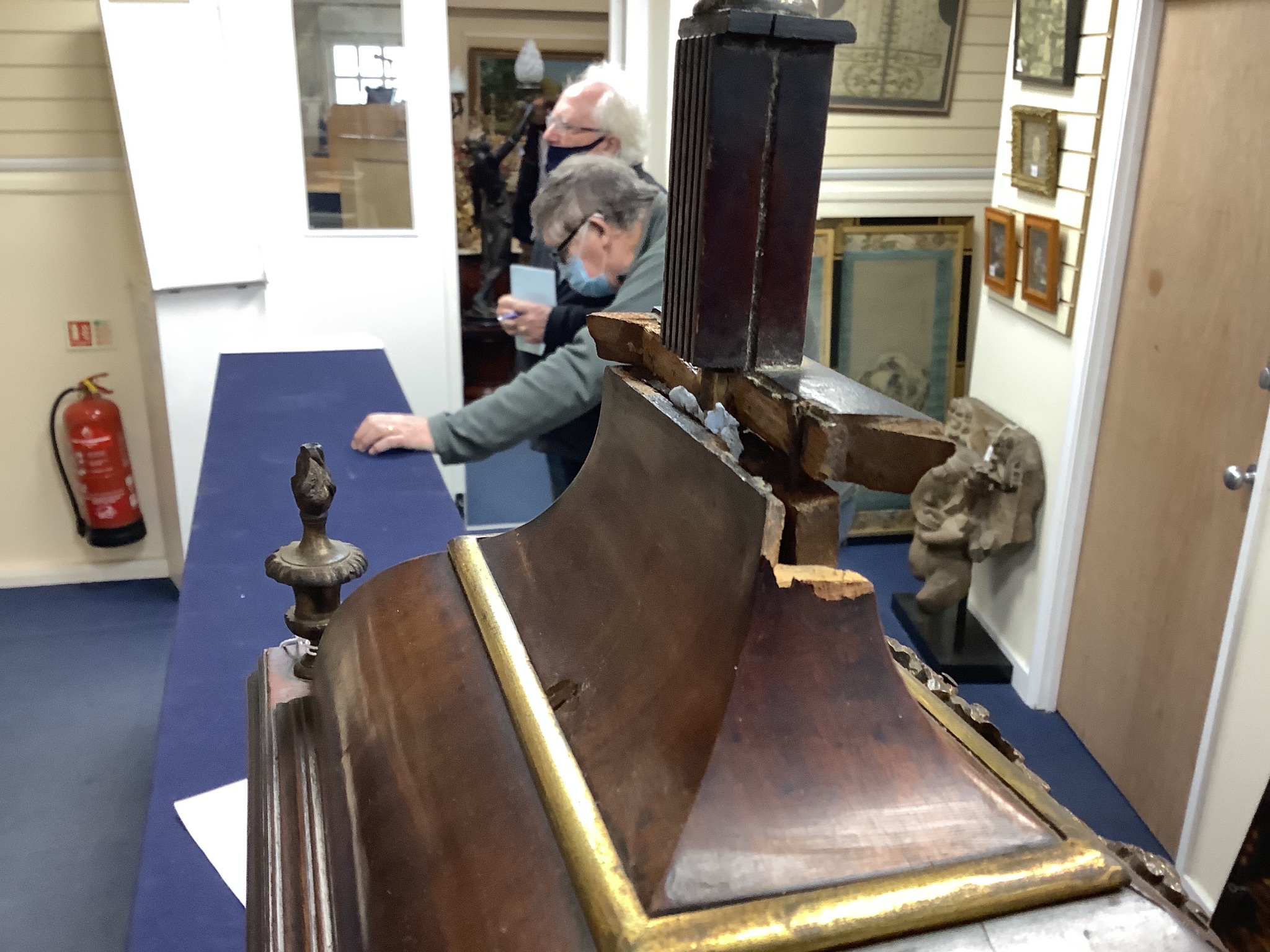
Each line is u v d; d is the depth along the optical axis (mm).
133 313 3500
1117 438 2613
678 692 558
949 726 650
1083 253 2623
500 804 577
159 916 864
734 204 581
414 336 3680
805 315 620
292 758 808
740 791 509
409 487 1878
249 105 3275
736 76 555
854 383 589
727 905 473
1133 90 2398
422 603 806
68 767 2740
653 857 490
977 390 3346
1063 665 2943
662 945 452
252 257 3037
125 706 3027
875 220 3818
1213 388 2186
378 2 3277
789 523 551
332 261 3521
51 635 3404
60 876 2355
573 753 579
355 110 3377
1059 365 2787
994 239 3111
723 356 614
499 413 1988
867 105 3666
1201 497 2236
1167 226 2352
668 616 600
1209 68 2168
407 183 3498
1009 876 501
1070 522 2805
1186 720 2305
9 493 3604
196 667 1268
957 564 3096
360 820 655
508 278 4414
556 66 4027
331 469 1963
